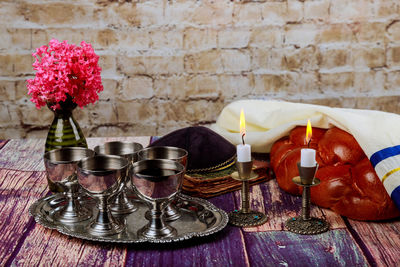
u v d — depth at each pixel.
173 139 1.05
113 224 0.81
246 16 2.14
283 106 1.25
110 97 2.19
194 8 2.12
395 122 0.93
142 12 2.11
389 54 2.20
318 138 1.08
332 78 2.21
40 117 2.20
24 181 1.08
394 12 2.16
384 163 0.86
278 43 2.18
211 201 0.97
